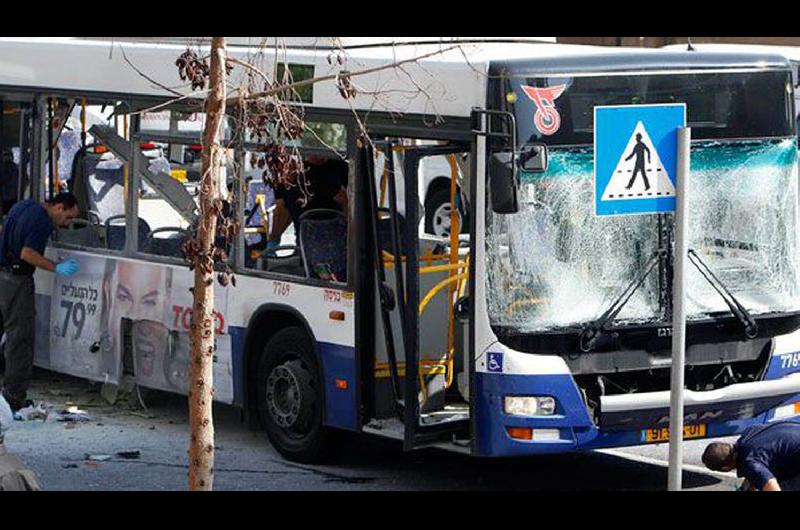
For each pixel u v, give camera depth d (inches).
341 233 903.7
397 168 872.9
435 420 855.1
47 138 1102.4
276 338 952.3
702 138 835.4
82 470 924.6
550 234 808.9
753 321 843.4
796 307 859.4
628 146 655.8
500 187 784.3
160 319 1026.1
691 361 834.8
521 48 863.7
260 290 955.3
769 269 853.2
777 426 701.9
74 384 1178.0
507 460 963.3
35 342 1136.8
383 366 890.7
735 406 840.3
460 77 815.7
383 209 887.1
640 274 823.1
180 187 1000.9
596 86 811.4
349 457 967.6
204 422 626.8
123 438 1011.3
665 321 825.5
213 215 625.6
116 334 1063.6
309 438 935.0
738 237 844.6
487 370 808.3
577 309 812.6
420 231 954.7
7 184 1138.7
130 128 1037.2
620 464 952.9
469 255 815.1
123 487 884.6
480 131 799.1
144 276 1037.2
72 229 1100.5
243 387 975.0
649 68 821.9
